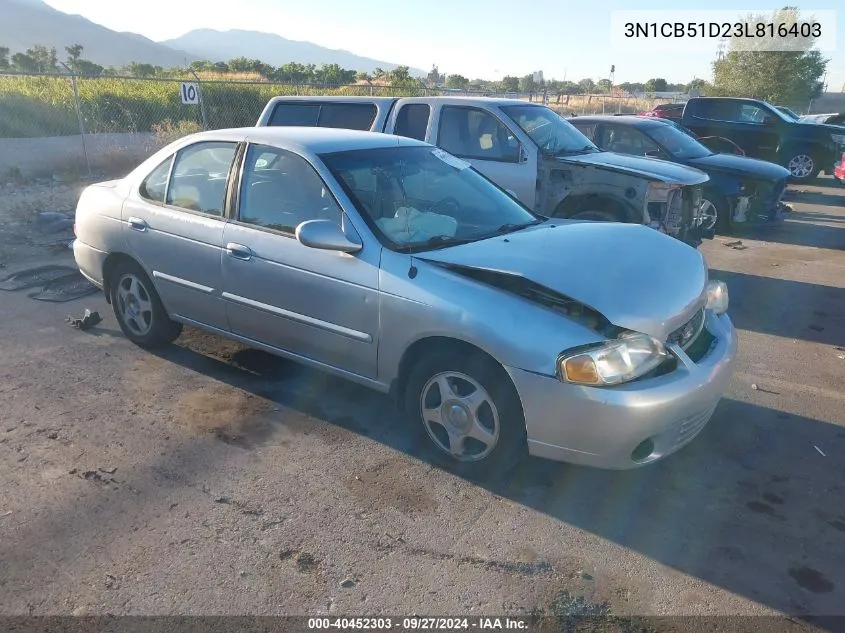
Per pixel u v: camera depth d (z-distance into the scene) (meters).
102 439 3.76
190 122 18.59
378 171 4.07
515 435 3.23
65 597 2.61
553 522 3.13
